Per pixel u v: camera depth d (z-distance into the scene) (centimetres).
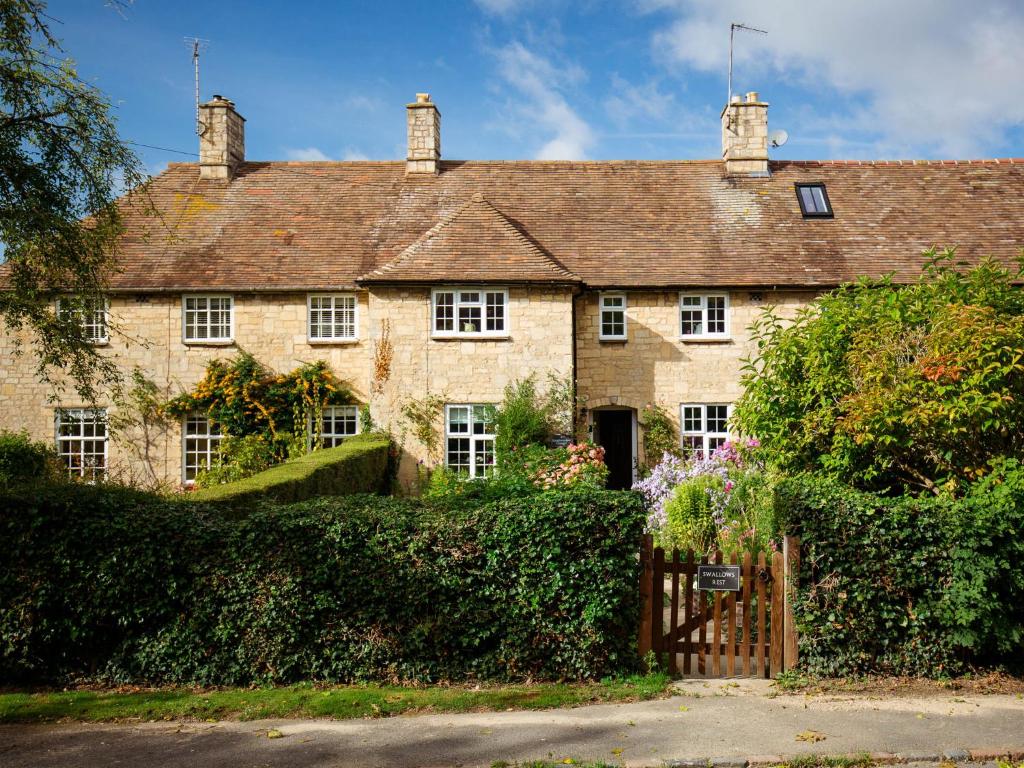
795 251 1969
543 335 1820
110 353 1912
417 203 2133
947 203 2119
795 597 732
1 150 916
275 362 1920
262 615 722
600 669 729
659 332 1934
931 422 799
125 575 721
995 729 602
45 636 721
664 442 1894
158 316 1917
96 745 591
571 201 2141
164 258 1959
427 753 570
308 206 2119
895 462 893
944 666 716
